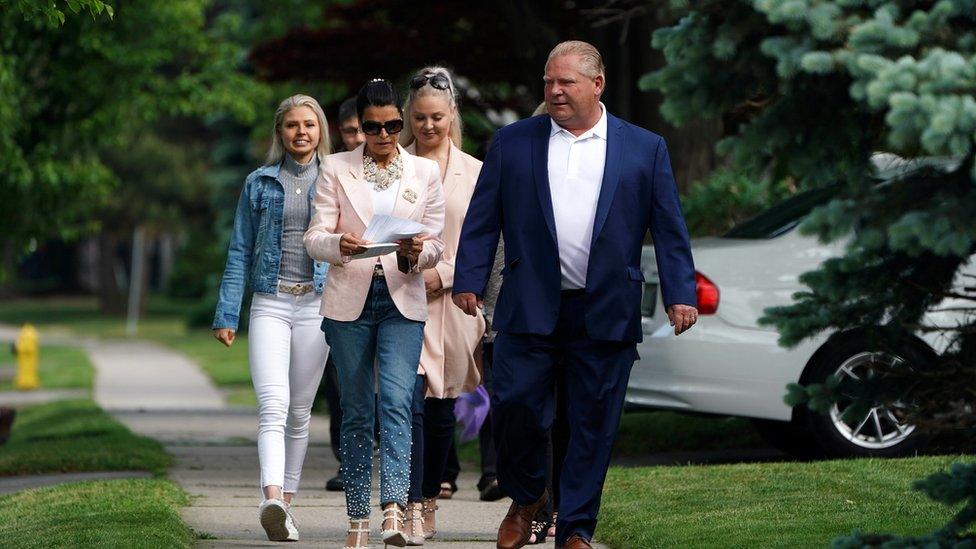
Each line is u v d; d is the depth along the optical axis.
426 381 18.98
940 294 13.46
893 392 13.42
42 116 57.47
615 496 21.23
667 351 25.28
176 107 70.62
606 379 16.50
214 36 77.00
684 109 13.09
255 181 19.08
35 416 48.19
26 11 20.03
